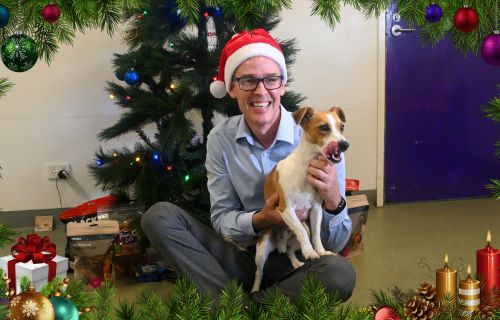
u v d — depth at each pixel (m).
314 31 3.80
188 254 1.65
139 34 2.62
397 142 3.98
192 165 2.72
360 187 4.00
